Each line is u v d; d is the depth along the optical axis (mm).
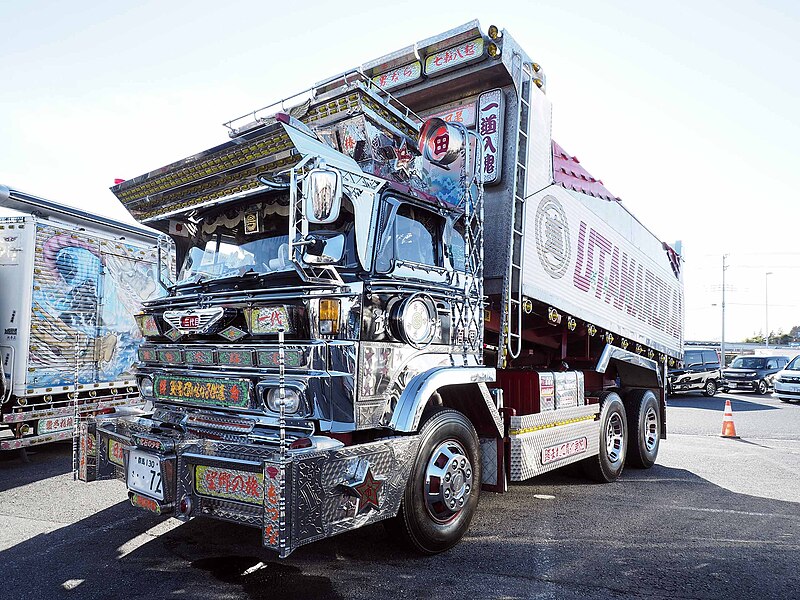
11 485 6223
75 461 4531
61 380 7918
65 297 8023
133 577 3746
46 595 3477
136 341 9250
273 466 3049
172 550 4234
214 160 4113
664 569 4027
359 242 3799
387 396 3760
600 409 6820
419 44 5633
